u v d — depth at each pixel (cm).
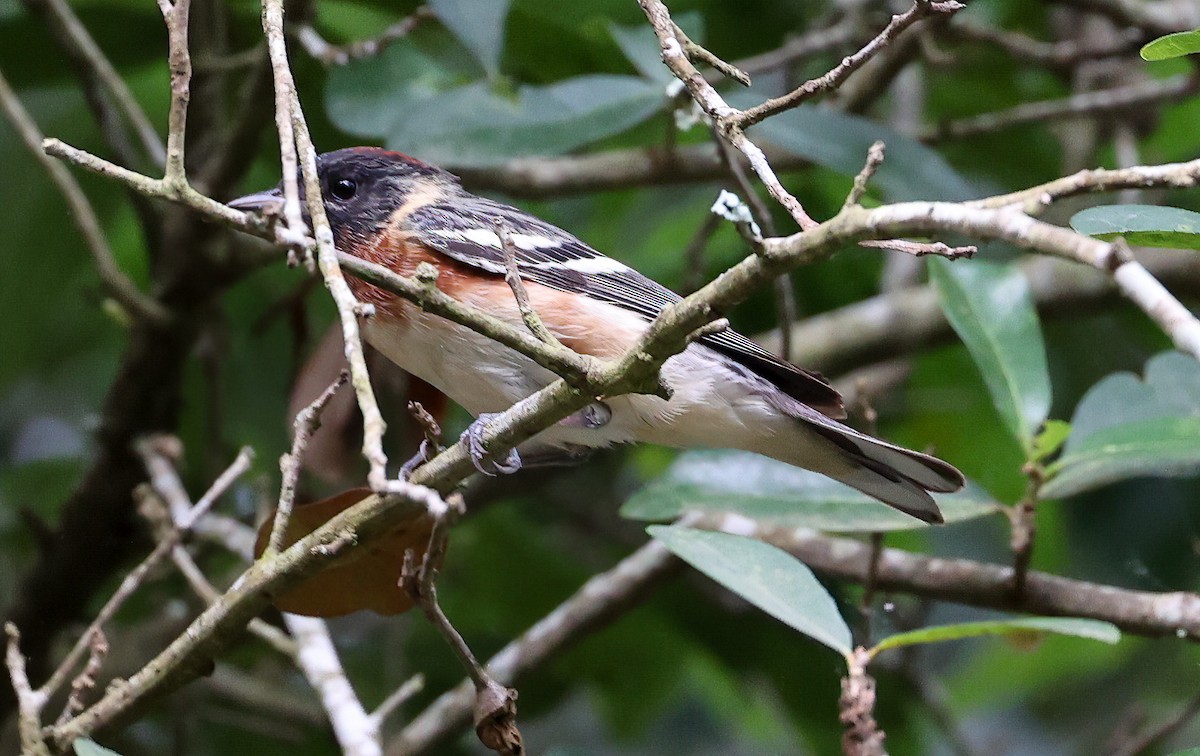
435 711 966
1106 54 1157
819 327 1198
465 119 873
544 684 1206
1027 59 1162
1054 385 1293
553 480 1295
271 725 1132
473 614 1246
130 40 1084
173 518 934
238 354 1180
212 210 511
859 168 875
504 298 762
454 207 821
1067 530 1214
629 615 1169
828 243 444
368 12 1112
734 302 472
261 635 756
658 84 911
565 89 900
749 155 479
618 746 1398
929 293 1201
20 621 1030
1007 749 1380
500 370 750
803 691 1161
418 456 684
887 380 1290
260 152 1142
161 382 1014
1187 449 746
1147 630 802
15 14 1048
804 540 920
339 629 1256
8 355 1135
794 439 769
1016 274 838
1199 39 472
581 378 507
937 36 1151
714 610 1181
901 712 1123
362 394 455
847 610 1120
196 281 998
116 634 1087
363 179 828
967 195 898
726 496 810
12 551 1253
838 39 1119
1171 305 369
